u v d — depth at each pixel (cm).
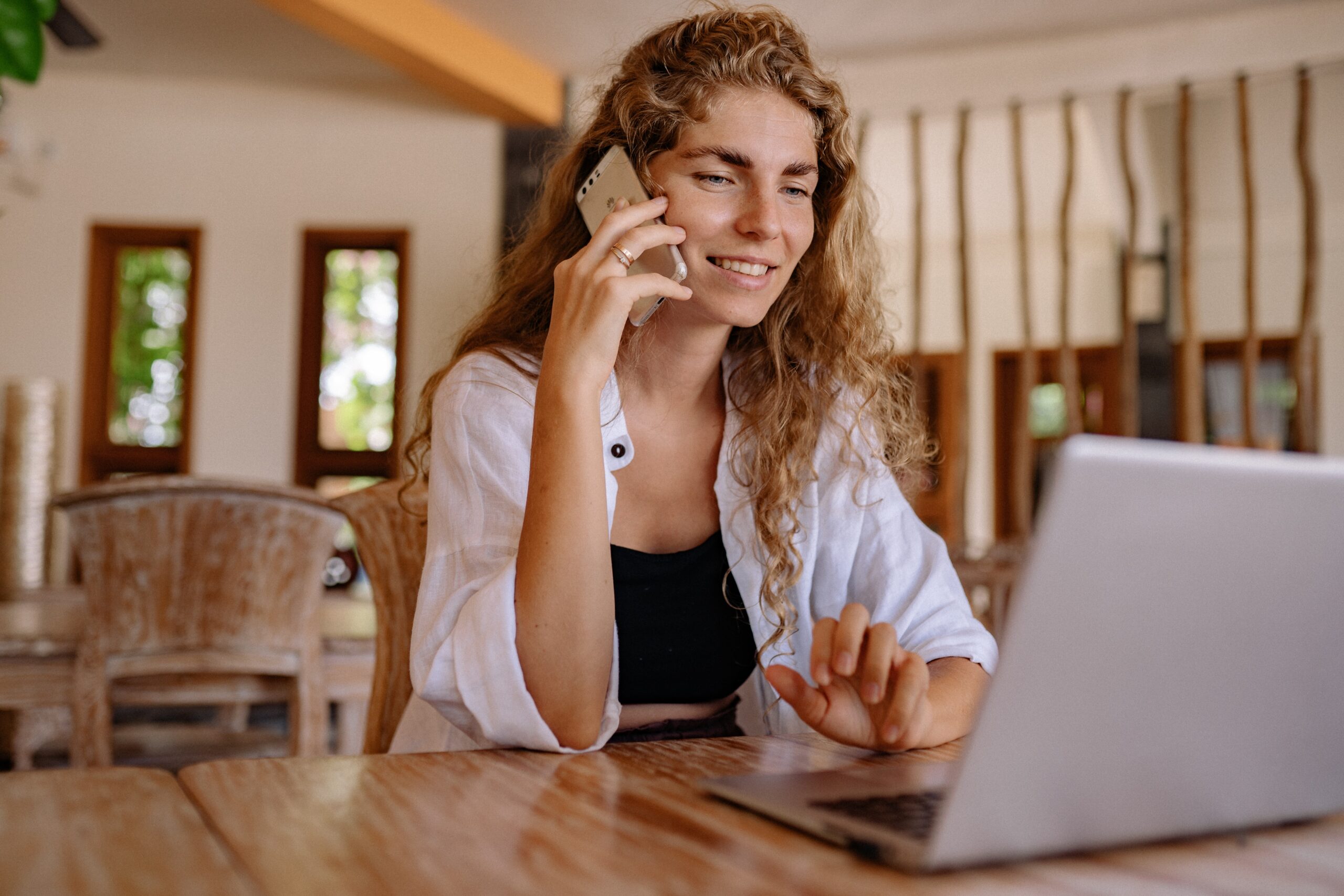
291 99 576
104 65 557
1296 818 65
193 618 194
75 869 53
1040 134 639
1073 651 53
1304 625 59
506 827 63
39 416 521
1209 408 755
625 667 125
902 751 91
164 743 224
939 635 120
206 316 573
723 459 133
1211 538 54
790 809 64
